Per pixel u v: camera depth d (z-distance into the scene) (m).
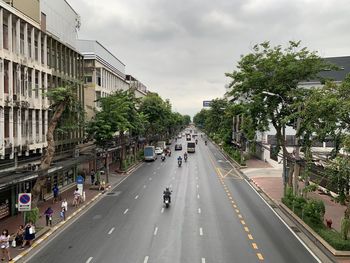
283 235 26.66
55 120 29.50
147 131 94.56
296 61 36.94
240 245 24.17
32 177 29.30
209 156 91.31
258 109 38.09
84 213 33.75
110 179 54.34
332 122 24.36
